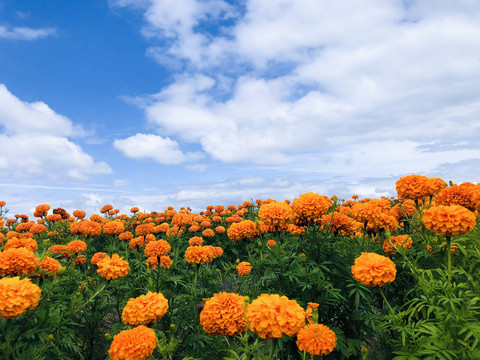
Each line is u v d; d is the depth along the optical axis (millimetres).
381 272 2748
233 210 12992
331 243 4234
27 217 9703
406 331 2559
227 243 8469
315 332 2199
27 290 2527
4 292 2408
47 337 2869
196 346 3672
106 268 3436
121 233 7391
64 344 3168
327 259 3912
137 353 2373
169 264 4789
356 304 3107
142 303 2912
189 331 3893
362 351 2385
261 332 2115
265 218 3871
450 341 2322
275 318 2100
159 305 2867
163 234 8820
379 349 3668
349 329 3604
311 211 3791
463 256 3207
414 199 4176
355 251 3984
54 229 8602
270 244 4941
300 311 2191
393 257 3959
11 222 9531
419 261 3896
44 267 3707
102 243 8242
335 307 3830
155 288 4242
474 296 2629
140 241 6441
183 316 3984
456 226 2707
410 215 5098
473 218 2711
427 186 4000
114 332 3773
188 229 9602
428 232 3830
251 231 5164
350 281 3467
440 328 2500
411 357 2346
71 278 4148
